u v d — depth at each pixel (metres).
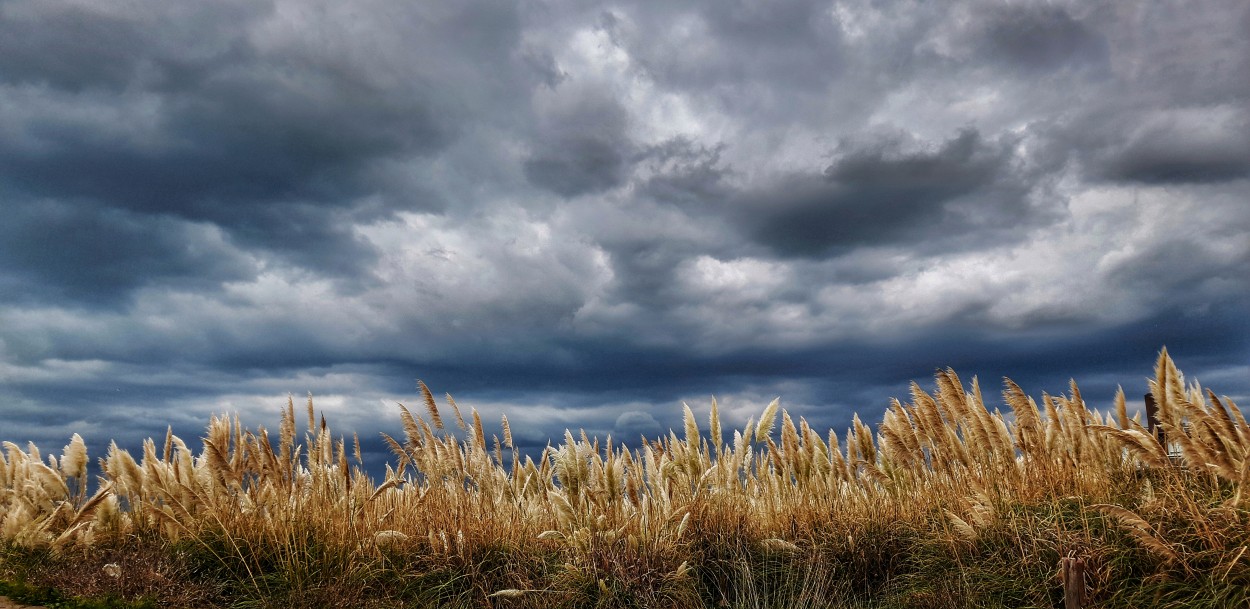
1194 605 5.68
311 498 8.58
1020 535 7.16
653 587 7.40
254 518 8.30
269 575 7.60
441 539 8.15
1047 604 6.34
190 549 7.96
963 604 6.69
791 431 9.44
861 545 8.11
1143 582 6.10
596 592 7.39
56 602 6.88
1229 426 6.38
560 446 8.21
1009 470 8.21
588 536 7.89
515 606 7.39
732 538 8.27
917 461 8.67
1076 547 6.68
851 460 9.34
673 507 8.66
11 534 8.20
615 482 8.09
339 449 8.78
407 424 8.95
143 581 7.21
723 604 7.41
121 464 8.31
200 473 8.75
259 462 8.68
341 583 7.38
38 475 8.37
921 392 8.67
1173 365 7.47
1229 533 6.08
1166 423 6.43
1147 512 6.69
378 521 8.53
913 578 7.56
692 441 8.85
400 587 7.65
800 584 7.62
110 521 8.22
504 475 9.26
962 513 7.91
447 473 8.92
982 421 8.27
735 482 9.17
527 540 8.50
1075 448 8.14
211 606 7.07
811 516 8.80
